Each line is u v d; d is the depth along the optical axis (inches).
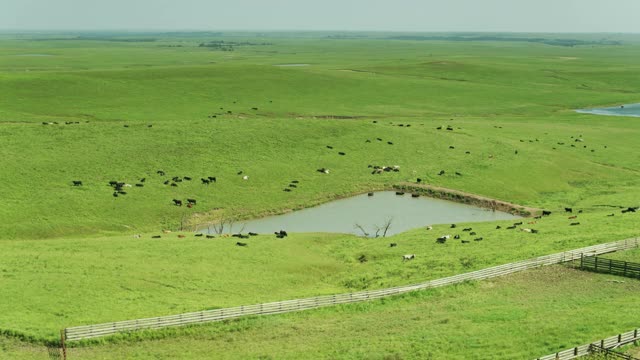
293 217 2856.8
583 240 2268.7
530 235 2421.3
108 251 2167.8
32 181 2915.8
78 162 3176.7
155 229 2637.8
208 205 2874.0
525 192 3275.1
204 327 1608.0
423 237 2485.2
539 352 1423.5
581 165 3725.4
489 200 3085.6
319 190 3147.1
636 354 1391.5
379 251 2327.8
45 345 1483.8
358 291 1882.4
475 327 1598.2
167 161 3292.3
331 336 1581.0
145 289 1840.6
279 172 3289.9
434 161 3604.8
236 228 2699.3
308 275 2094.0
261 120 4121.6
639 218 2613.2
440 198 3137.3
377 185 3262.8
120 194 2864.2
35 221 2566.4
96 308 1678.2
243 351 1498.5
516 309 1712.6
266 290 1910.7
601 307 1702.8
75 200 2763.3
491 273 1975.9
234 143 3614.7
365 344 1519.4
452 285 1905.8
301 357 1457.9
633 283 1908.2
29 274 1895.9
